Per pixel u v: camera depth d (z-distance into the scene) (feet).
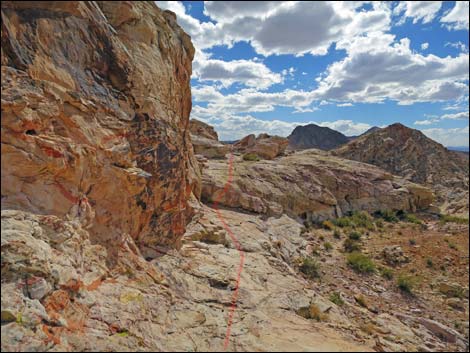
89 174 19.56
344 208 77.05
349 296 33.91
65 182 17.76
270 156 93.30
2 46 15.42
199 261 28.35
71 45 19.30
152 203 25.82
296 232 53.52
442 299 36.35
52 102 17.42
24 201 15.80
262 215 54.39
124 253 21.65
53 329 13.42
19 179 15.76
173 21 34.35
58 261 15.53
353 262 43.78
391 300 34.76
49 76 17.62
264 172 68.59
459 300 35.35
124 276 20.44
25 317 12.70
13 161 15.39
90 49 20.77
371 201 81.00
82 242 18.21
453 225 67.72
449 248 52.60
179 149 29.76
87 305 16.07
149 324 17.13
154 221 26.73
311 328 21.68
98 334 14.83
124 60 23.27
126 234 22.80
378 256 47.93
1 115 14.97
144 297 19.10
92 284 17.58
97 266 18.76
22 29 16.46
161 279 22.36
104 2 23.39
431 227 69.21
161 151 26.43
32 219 15.62
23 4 16.87
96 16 21.20
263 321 21.08
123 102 23.47
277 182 66.90
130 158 23.43
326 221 64.59
